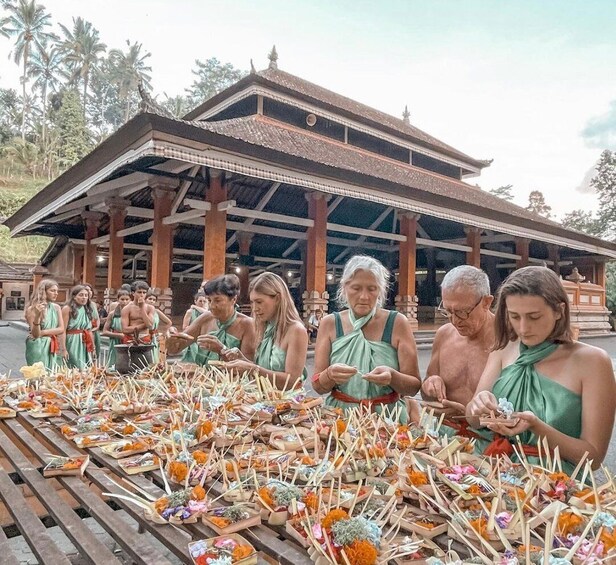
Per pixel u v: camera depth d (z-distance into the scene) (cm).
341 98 1695
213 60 6025
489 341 171
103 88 5750
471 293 165
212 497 102
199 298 516
